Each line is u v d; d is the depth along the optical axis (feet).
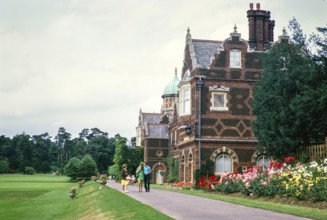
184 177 137.80
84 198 106.01
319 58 83.56
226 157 127.65
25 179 331.98
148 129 219.61
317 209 55.31
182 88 137.90
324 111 84.94
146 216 50.57
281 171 75.36
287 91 94.12
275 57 97.40
